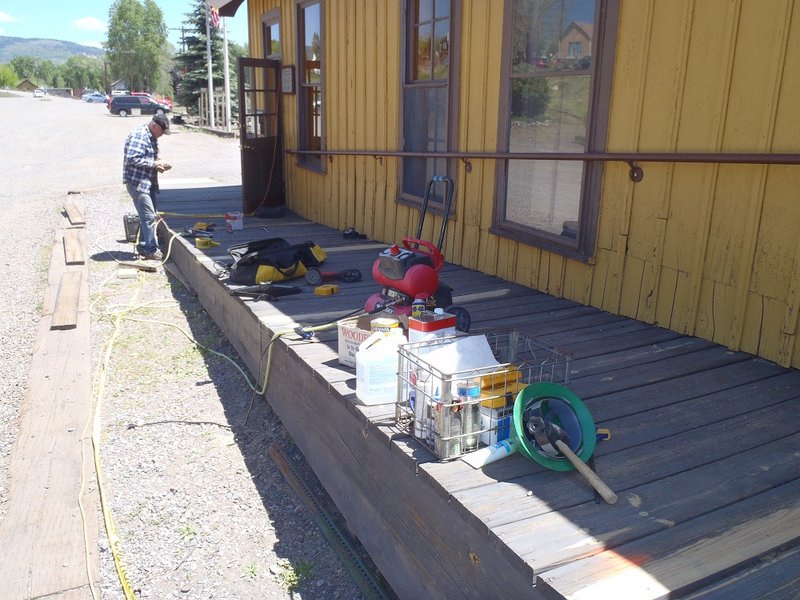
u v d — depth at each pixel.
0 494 3.49
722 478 2.36
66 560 3.02
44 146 22.70
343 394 2.99
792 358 3.29
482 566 2.10
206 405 4.53
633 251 4.06
